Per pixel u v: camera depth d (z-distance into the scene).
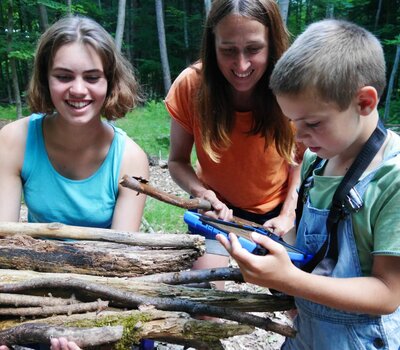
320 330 1.46
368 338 1.40
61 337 1.23
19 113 11.25
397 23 20.86
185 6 26.02
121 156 2.13
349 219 1.33
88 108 1.98
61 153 2.08
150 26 25.97
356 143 1.35
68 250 1.58
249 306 1.52
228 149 2.27
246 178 2.35
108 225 2.25
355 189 1.30
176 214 5.40
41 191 2.11
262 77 2.08
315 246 1.46
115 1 26.09
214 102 2.15
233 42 1.90
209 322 1.39
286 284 1.23
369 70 1.25
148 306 1.41
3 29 11.47
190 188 2.37
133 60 25.89
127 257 1.54
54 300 1.43
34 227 1.68
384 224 1.24
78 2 16.09
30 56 10.16
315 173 1.56
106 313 1.38
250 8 1.84
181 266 1.59
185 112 2.36
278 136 2.19
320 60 1.22
